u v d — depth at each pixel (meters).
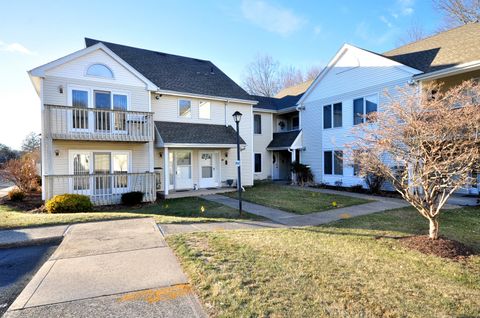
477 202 9.89
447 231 6.40
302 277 3.72
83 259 4.56
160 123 14.09
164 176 13.27
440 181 5.41
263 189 15.41
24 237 5.90
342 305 2.99
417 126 5.10
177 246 5.09
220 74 18.83
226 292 3.27
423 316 2.81
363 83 14.61
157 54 17.59
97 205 11.25
